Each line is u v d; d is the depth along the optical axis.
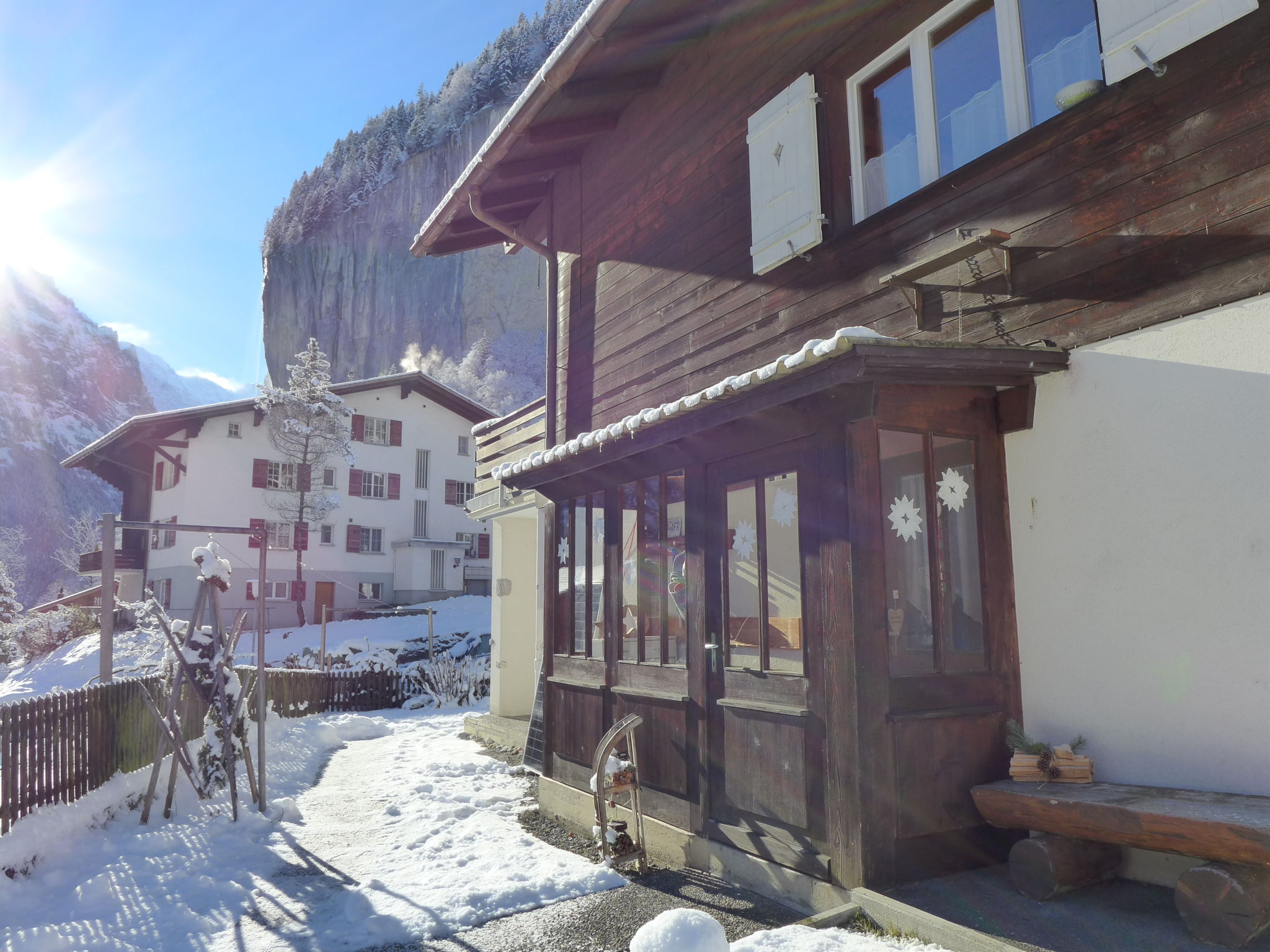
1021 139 4.48
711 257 6.88
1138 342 3.94
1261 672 3.44
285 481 34.34
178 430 32.69
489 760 9.58
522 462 6.93
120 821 6.72
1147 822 3.22
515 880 4.92
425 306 106.56
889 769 3.93
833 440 4.23
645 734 5.66
